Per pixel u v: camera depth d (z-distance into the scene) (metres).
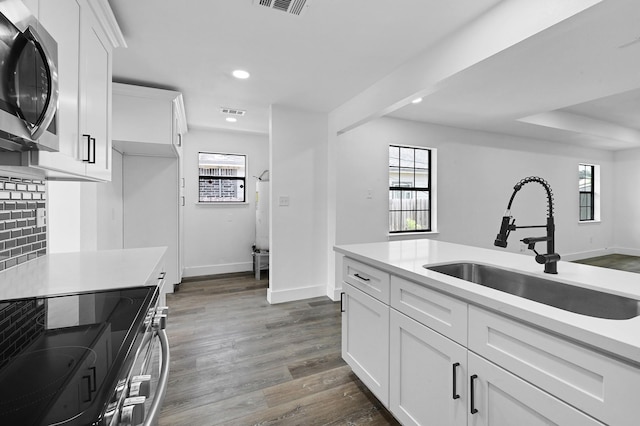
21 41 0.78
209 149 4.80
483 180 4.82
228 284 4.31
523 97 3.34
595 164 6.24
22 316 0.94
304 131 3.70
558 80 2.87
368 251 1.93
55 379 0.62
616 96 3.72
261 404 1.79
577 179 5.93
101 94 1.60
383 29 2.01
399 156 4.36
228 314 3.19
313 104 3.48
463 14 1.85
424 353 1.34
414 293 1.39
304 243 3.73
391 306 1.55
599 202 6.36
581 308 1.20
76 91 1.29
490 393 1.04
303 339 2.62
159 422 1.64
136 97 2.92
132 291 1.17
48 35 0.90
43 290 1.18
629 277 1.28
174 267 3.89
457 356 1.17
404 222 4.38
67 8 1.21
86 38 1.40
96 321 0.91
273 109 3.51
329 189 3.82
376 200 3.98
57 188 2.43
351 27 1.99
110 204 3.15
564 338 0.83
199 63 2.49
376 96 2.88
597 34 2.05
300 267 3.72
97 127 1.54
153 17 1.88
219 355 2.35
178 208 3.90
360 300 1.82
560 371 0.84
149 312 1.03
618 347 0.70
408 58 2.41
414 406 1.40
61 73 1.16
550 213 1.38
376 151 3.98
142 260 1.72
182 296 3.78
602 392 0.75
